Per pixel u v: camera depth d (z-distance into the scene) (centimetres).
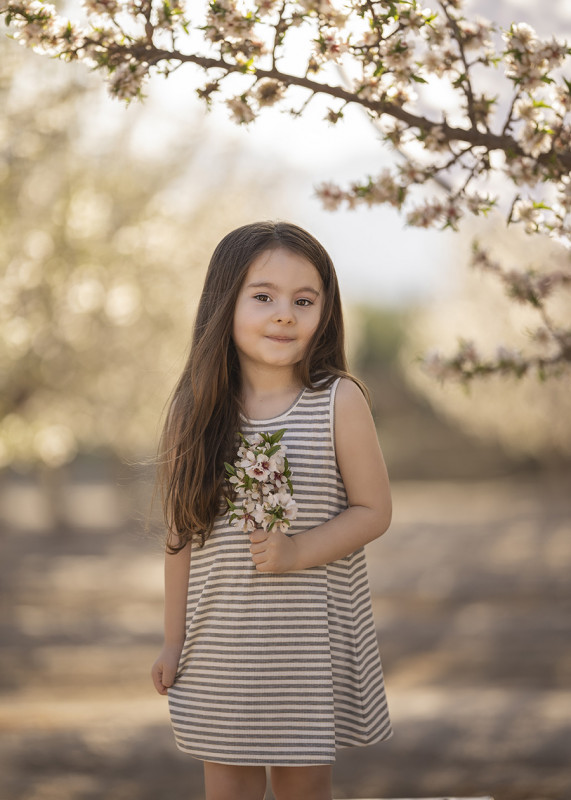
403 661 893
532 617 1102
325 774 219
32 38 222
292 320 219
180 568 233
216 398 225
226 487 221
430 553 1831
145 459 246
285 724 213
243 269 223
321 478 219
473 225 1037
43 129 1065
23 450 1291
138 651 949
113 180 1327
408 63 221
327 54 221
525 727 579
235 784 220
